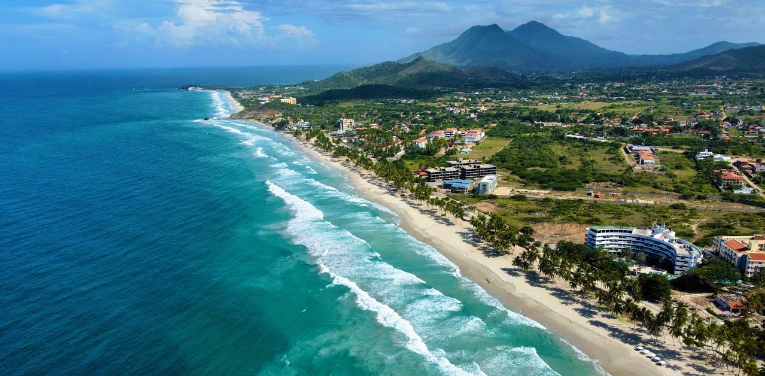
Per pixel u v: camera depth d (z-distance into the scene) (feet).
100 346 308.60
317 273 422.82
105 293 376.07
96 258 439.63
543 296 389.80
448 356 313.32
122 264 428.56
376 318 353.10
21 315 339.98
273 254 459.32
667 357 308.40
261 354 310.65
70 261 431.02
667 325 333.62
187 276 410.11
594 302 380.17
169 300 369.50
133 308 355.56
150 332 326.65
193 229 520.42
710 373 290.76
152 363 295.28
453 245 495.41
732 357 294.46
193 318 346.13
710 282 377.50
